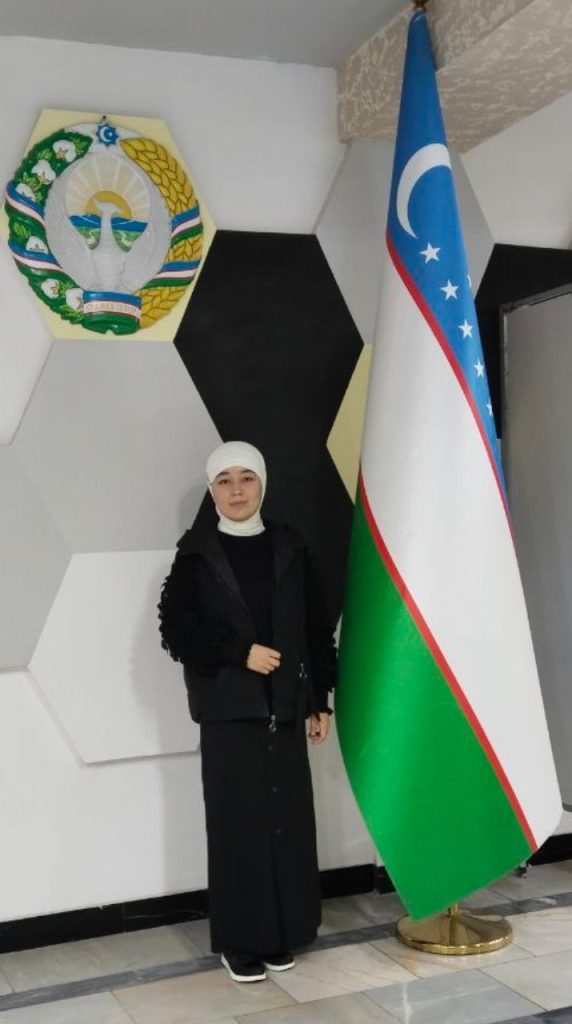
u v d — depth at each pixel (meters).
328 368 3.69
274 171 3.64
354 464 3.72
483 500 3.13
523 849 3.14
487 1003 2.95
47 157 3.32
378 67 3.44
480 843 3.11
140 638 3.47
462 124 3.60
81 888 3.44
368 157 3.73
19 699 3.38
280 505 3.64
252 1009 2.96
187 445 3.52
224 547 3.22
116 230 3.40
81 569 3.42
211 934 3.17
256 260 3.61
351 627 3.23
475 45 2.99
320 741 3.30
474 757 3.09
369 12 3.29
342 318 3.71
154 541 3.49
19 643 3.35
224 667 3.12
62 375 3.38
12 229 3.30
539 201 4.00
